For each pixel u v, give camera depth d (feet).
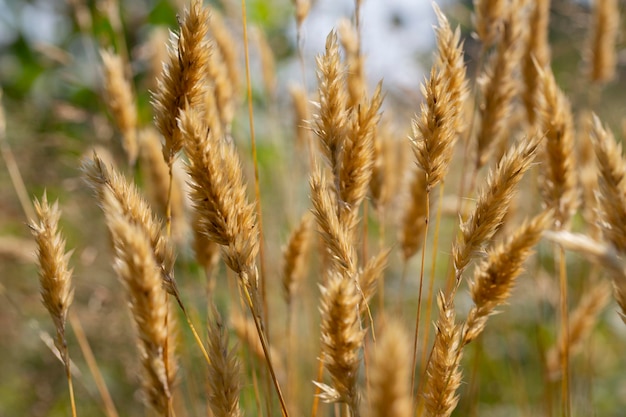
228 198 1.02
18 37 2.48
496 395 1.94
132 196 1.03
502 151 1.42
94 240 2.07
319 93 1.09
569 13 2.08
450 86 1.14
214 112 1.25
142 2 2.43
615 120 2.46
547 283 1.72
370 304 1.71
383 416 0.77
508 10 1.28
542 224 0.98
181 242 1.50
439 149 1.07
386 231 2.01
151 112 2.23
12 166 1.49
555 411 1.64
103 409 1.56
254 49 2.16
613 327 2.13
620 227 1.02
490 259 1.00
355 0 1.33
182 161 1.01
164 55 1.64
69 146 2.12
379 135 1.33
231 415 1.02
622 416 1.97
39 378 1.98
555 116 1.21
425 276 2.26
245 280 1.04
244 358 1.39
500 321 2.00
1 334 2.00
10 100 2.37
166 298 1.03
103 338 1.92
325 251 1.32
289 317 1.36
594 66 1.78
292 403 1.40
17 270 2.12
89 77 2.29
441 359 1.02
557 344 1.49
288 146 2.25
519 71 1.43
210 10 1.05
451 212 1.77
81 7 1.97
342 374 0.96
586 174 1.45
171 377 1.00
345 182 1.09
